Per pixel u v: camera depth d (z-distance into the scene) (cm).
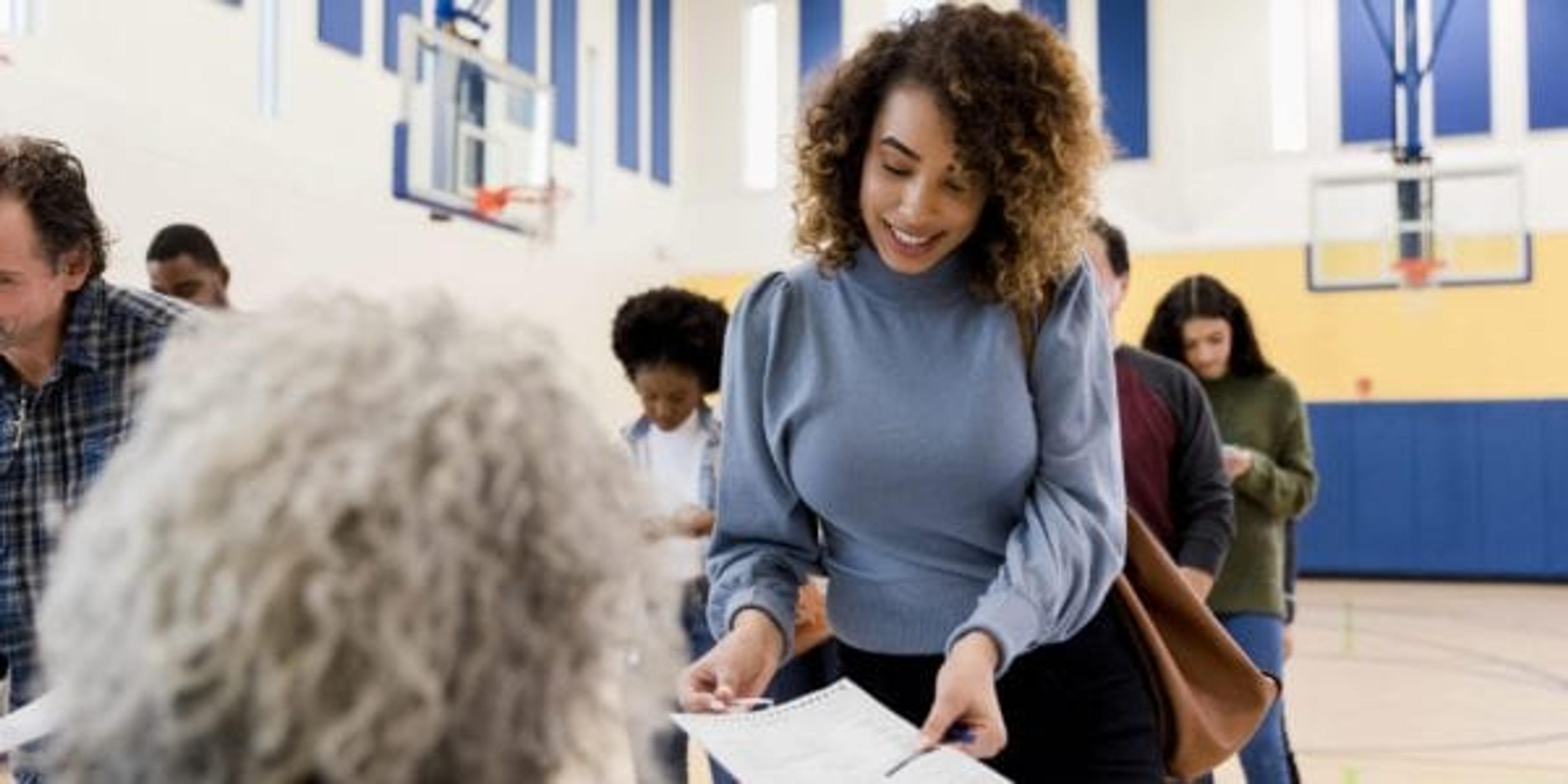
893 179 109
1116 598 117
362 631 30
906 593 117
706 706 105
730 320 133
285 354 34
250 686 30
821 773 92
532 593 33
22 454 126
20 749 95
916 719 118
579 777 35
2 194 118
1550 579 739
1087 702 114
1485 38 752
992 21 111
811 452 116
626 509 37
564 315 733
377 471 31
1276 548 228
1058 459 113
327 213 548
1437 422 756
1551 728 419
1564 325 735
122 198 444
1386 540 765
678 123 873
